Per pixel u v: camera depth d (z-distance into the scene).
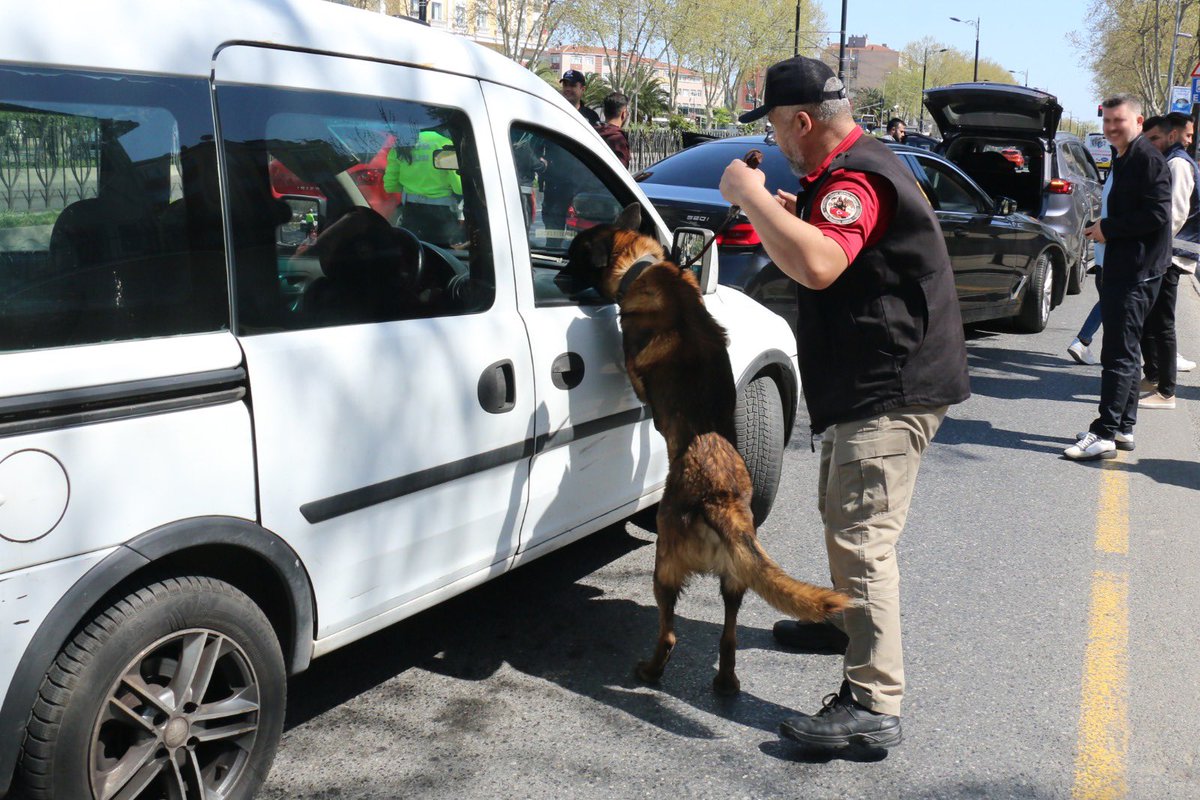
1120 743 3.11
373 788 2.76
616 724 3.13
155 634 2.17
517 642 3.63
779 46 54.84
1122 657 3.65
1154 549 4.70
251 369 2.32
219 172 2.29
